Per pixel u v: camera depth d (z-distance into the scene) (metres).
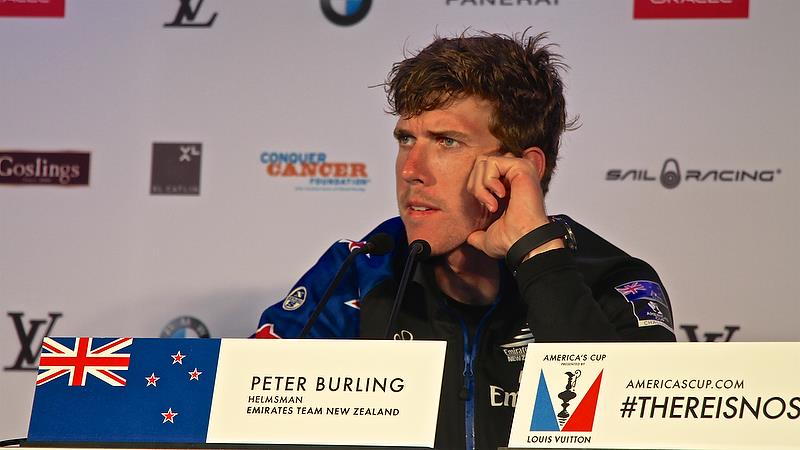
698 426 3.85
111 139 7.85
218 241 7.73
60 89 7.92
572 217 7.54
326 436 4.02
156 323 7.69
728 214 7.46
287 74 7.85
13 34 7.98
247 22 7.90
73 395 4.16
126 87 7.89
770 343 3.88
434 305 6.11
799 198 7.43
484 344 5.91
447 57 6.45
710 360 3.90
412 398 4.02
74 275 7.75
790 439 3.78
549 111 6.72
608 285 6.50
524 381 4.02
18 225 7.80
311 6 7.88
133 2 7.99
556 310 5.32
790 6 7.56
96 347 4.21
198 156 7.81
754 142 7.50
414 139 6.48
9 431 7.61
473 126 6.41
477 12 7.79
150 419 4.11
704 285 7.43
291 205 7.74
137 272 7.74
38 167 7.84
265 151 7.80
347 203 7.72
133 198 7.80
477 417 5.68
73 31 7.96
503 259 6.01
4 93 7.92
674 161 7.53
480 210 6.29
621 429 3.89
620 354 3.97
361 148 7.76
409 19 7.83
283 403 4.07
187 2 7.95
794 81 7.51
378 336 6.13
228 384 4.11
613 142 7.57
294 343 4.12
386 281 6.28
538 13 7.73
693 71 7.59
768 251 7.42
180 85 7.88
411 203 6.37
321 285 6.62
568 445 3.92
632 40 7.65
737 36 7.58
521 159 6.11
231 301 7.68
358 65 7.83
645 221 7.50
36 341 7.70
